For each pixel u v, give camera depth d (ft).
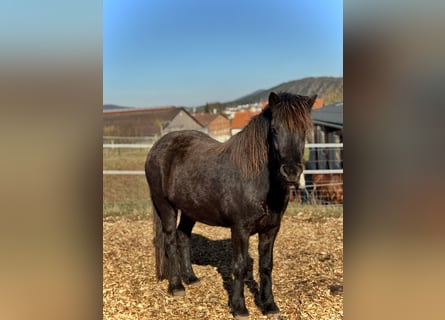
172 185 12.12
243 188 10.04
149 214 23.73
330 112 31.83
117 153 51.85
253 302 11.71
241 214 10.16
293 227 20.47
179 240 13.48
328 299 11.75
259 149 9.79
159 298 12.08
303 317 10.70
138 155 51.96
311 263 15.21
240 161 10.17
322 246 17.37
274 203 9.97
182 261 13.46
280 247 17.35
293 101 8.84
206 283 13.33
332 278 13.56
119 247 17.47
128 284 13.15
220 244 17.97
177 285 12.42
